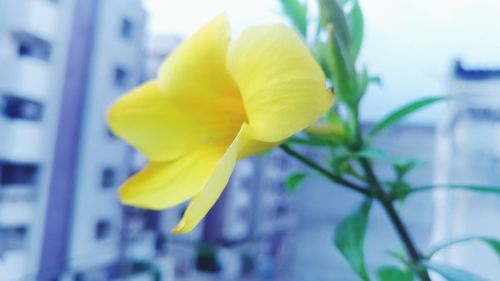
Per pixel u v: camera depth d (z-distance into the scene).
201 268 31.64
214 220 31.84
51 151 31.50
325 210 31.06
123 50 32.75
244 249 32.00
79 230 31.94
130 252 32.12
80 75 32.28
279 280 31.41
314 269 30.94
